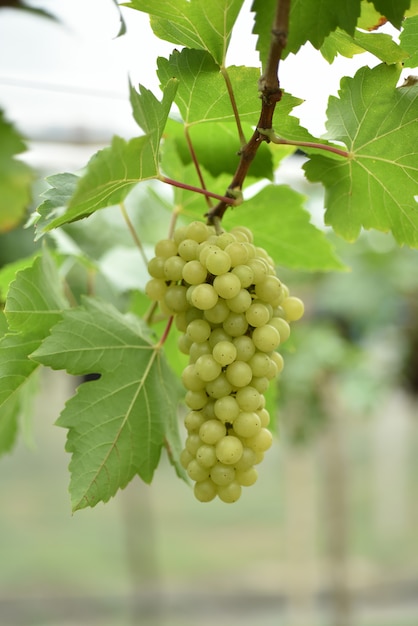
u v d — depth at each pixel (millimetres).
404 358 2195
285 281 1933
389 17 668
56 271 825
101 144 1284
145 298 1100
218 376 682
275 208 904
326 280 1990
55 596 3549
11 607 3461
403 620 3232
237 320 679
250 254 700
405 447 4746
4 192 854
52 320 750
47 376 2066
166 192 1289
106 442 709
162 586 3441
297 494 2605
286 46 670
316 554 3336
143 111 640
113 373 730
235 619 3375
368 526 4055
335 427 2316
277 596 3564
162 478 4891
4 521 4309
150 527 3320
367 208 787
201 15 692
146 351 752
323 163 763
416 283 1982
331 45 734
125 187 706
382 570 3645
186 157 841
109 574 3748
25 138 843
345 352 1958
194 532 4273
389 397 2371
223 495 686
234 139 808
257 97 731
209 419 692
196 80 728
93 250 1147
